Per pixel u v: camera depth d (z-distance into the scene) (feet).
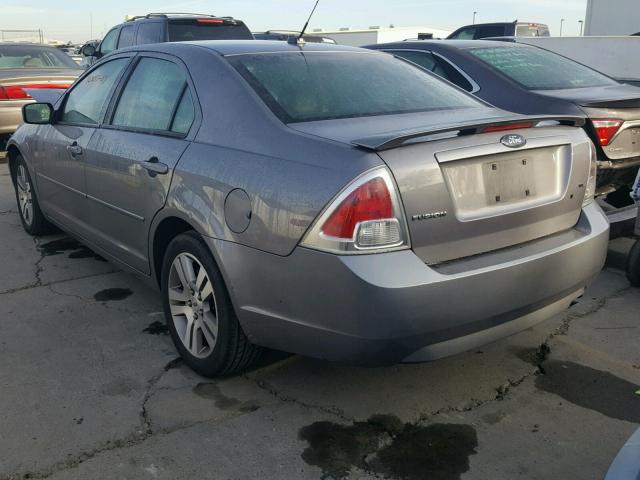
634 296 14.23
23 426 9.26
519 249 9.28
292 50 11.68
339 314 8.20
